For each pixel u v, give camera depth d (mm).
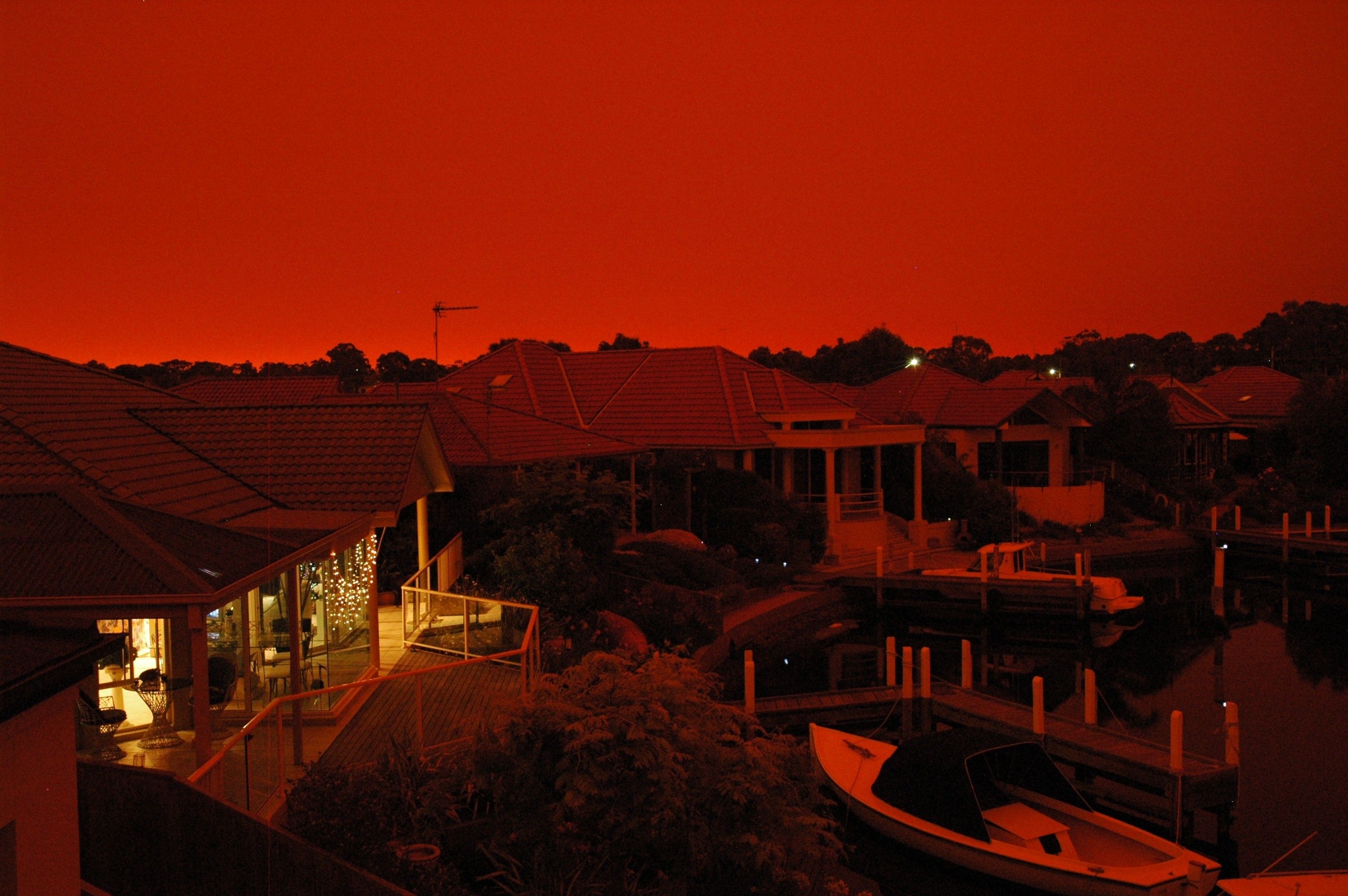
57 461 13883
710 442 38000
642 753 9039
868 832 15641
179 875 8305
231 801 10117
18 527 10398
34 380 17281
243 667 13289
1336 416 51438
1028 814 14836
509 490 26031
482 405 33969
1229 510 50875
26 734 5895
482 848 9797
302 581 16188
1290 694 25141
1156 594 37969
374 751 12547
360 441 18219
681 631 24297
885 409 49875
